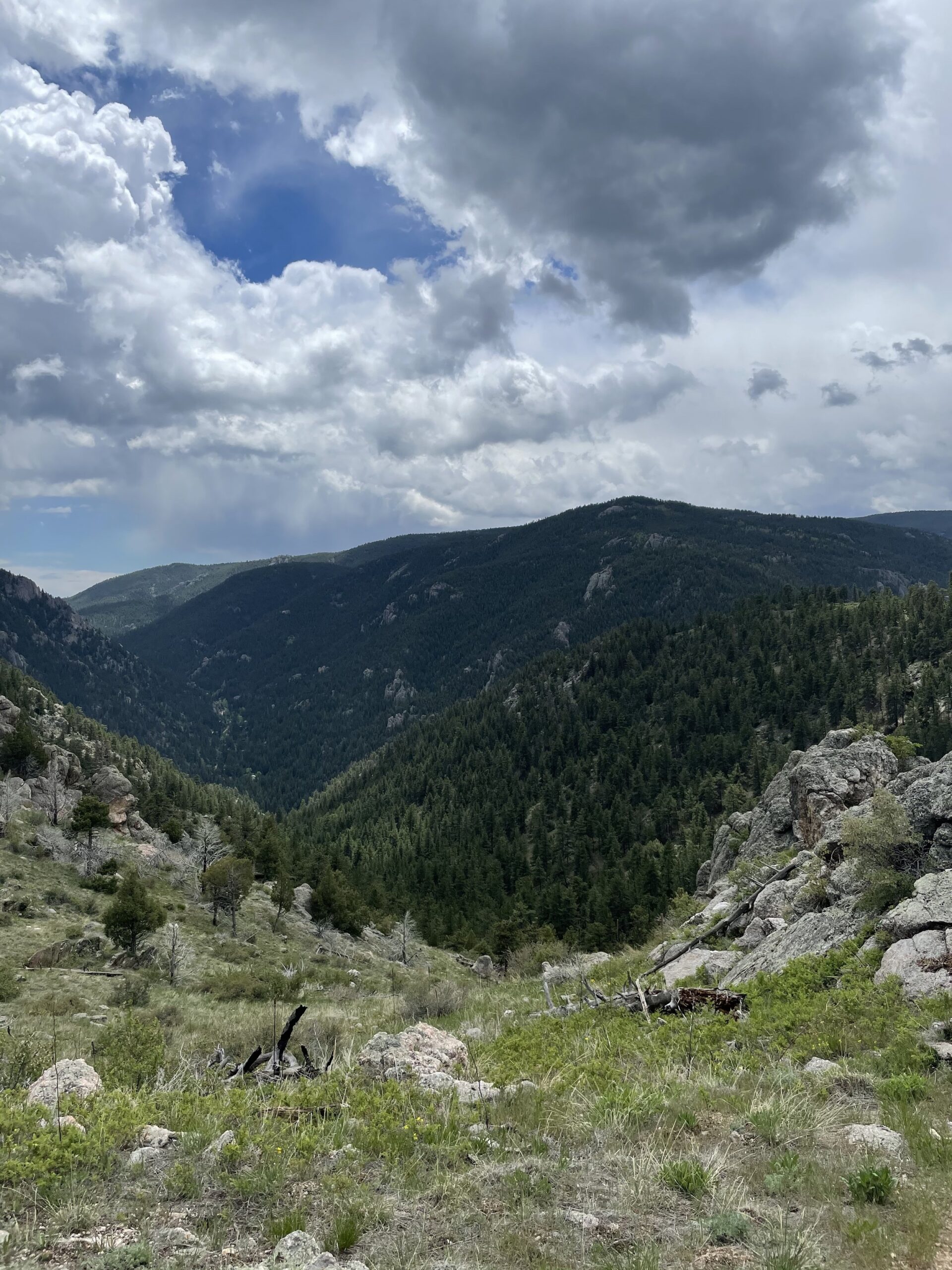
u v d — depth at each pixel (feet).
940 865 58.03
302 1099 31.45
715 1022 48.91
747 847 130.82
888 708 495.41
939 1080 32.01
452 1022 72.33
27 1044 42.57
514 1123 28.99
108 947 155.74
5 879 183.32
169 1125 27.76
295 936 230.27
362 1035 67.51
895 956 47.32
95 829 233.55
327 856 417.08
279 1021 90.99
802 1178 23.24
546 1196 22.30
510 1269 18.22
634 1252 18.85
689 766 526.98
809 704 551.18
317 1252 18.38
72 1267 17.48
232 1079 38.73
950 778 62.90
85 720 485.56
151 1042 48.80
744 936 83.56
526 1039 52.06
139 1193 21.72
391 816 613.11
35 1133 24.45
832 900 66.28
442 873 417.28
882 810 62.23
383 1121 28.07
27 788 260.01
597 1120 29.22
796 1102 30.35
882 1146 25.68
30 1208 20.54
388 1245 19.35
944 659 515.50
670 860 346.13
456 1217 21.02
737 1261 18.42
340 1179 22.63
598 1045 46.83
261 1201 21.70
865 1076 33.58
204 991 138.72
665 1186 23.26
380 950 253.65
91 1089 31.68
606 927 290.97
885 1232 19.42
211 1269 17.62
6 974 118.42
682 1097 32.07
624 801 497.05
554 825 508.94
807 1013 44.93
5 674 461.37
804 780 107.04
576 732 652.07
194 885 243.19
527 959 191.72
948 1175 22.56
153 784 414.82
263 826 359.05
